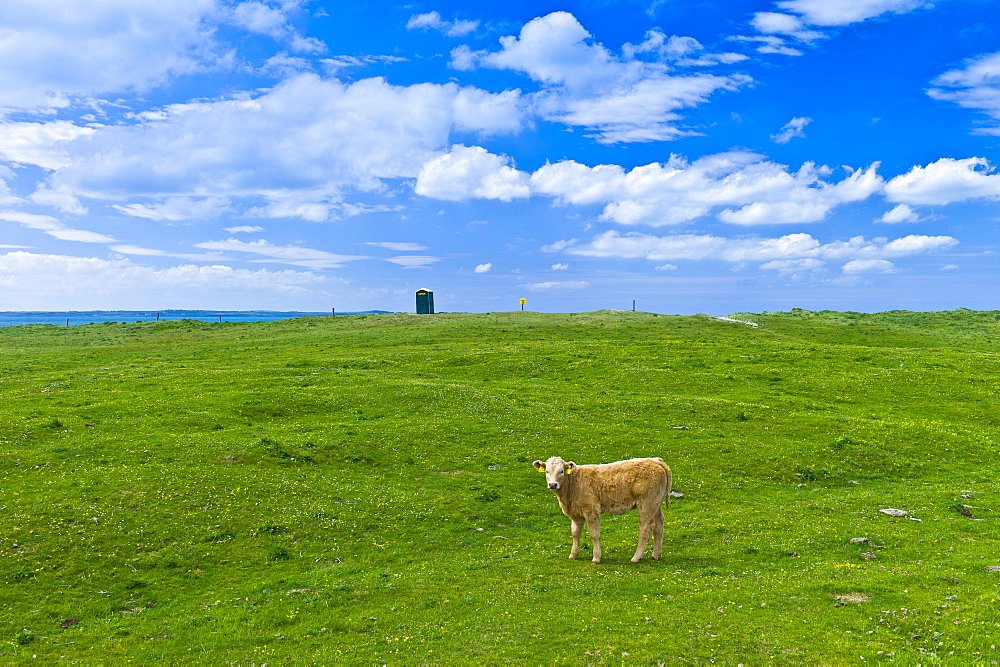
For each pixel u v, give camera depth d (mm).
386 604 17281
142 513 23766
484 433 36656
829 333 85312
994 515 25234
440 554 21984
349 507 25781
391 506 26188
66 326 109188
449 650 14180
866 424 38656
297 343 80438
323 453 32562
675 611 15727
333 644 14930
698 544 22281
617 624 15016
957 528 23438
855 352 61312
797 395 47219
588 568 19875
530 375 55000
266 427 37406
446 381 51375
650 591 17406
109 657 14812
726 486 29719
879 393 47625
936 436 36625
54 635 16141
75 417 37781
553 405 42906
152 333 99688
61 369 62844
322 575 19906
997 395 46656
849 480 30797
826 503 26906
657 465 20859
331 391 45656
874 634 13922
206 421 37844
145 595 18703
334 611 16938
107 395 45156
